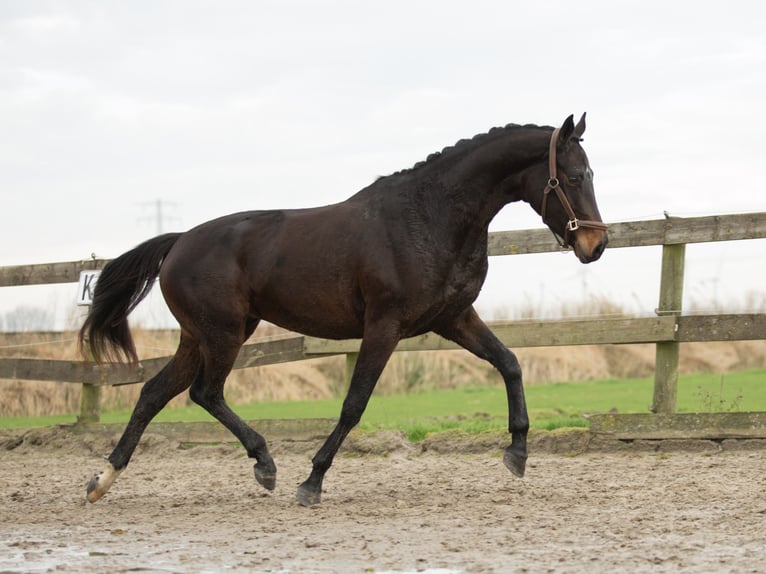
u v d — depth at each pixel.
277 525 6.36
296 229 7.36
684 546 5.36
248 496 7.70
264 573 5.03
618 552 5.27
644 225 9.20
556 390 17.88
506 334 9.74
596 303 17.92
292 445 10.23
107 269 8.00
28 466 10.12
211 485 8.44
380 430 10.33
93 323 8.01
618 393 16.53
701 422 9.05
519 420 7.23
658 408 9.27
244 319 7.52
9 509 7.30
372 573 4.98
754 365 22.22
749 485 7.21
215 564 5.26
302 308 7.30
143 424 7.68
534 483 7.77
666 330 9.10
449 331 7.35
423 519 6.40
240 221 7.61
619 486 7.43
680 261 9.16
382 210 7.11
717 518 6.09
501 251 9.74
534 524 6.12
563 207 6.94
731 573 4.75
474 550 5.43
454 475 8.40
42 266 11.76
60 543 5.90
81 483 8.78
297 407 16.55
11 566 5.28
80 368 11.40
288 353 10.53
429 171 7.10
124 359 11.14
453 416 12.62
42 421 14.80
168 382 7.73
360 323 7.27
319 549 5.56
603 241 6.90
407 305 6.94
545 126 7.14
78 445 11.09
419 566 5.10
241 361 10.70
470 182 7.01
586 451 9.32
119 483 8.73
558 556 5.22
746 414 8.95
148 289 7.98
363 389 6.97
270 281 7.35
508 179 7.08
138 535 6.14
